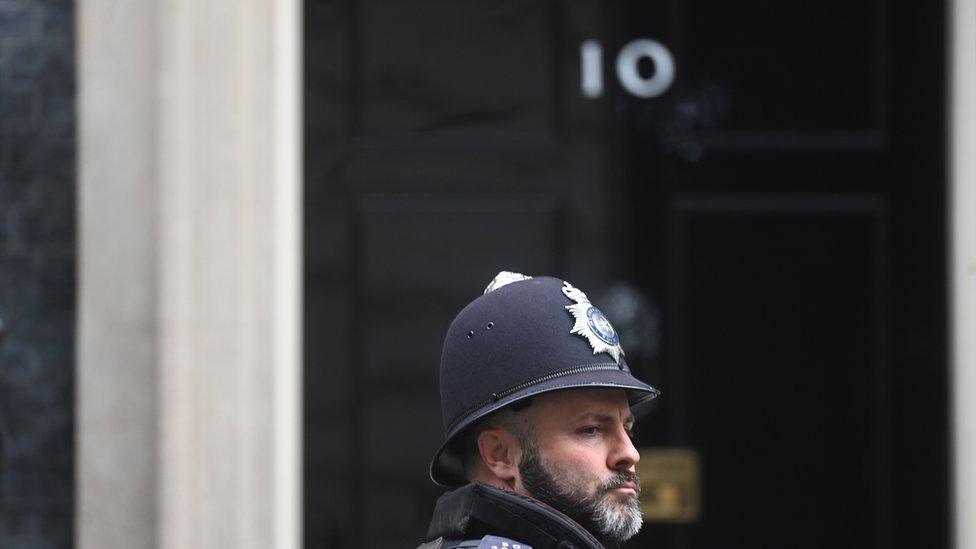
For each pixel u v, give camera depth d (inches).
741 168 532.7
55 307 495.5
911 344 527.2
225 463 484.7
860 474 527.5
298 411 508.1
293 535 498.0
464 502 220.1
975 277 514.0
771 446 528.7
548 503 218.2
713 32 532.7
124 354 485.1
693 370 529.7
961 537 511.5
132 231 486.9
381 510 518.9
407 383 521.0
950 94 521.7
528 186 528.1
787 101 533.6
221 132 486.6
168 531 481.7
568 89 530.0
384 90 524.1
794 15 533.0
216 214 486.3
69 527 492.7
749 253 532.1
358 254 521.7
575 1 530.0
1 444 493.7
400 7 524.7
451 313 523.5
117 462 484.7
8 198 496.1
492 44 527.5
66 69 497.0
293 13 502.6
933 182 527.2
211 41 486.6
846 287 531.5
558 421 219.1
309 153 520.7
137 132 486.9
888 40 530.6
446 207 525.0
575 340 221.9
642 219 530.6
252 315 486.3
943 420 522.9
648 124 531.5
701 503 526.6
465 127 526.6
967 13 516.1
